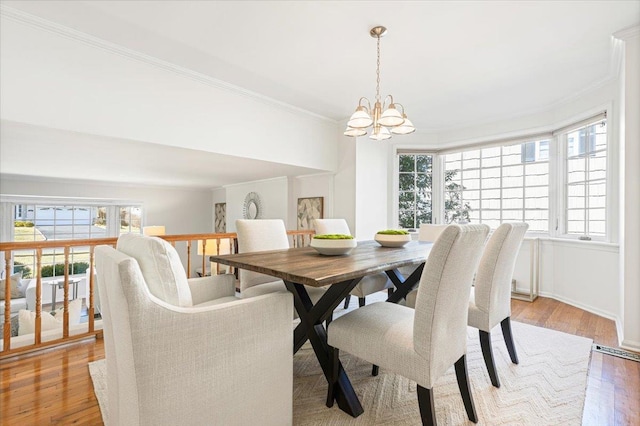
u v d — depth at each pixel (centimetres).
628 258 238
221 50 263
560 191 379
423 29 233
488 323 184
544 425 151
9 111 211
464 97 363
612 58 273
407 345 134
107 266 115
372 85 330
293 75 309
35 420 151
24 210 549
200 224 750
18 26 214
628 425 151
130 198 650
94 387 180
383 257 194
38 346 224
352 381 190
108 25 228
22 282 507
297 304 179
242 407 122
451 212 488
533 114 405
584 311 333
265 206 572
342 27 231
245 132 347
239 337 120
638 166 234
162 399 103
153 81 278
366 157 459
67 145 287
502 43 252
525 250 408
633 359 218
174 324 105
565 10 212
